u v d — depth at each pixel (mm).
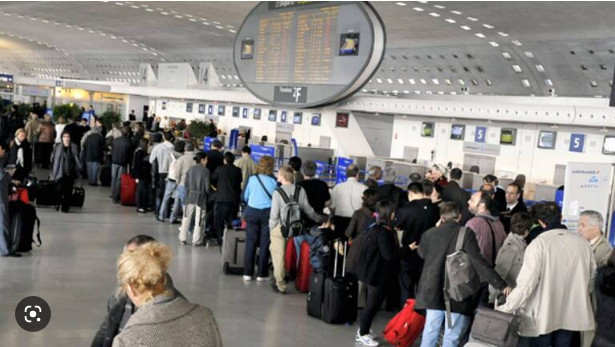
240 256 10266
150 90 29984
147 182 15305
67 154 14477
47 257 10281
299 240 9594
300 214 8883
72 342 6656
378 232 7211
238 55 20391
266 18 19438
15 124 22266
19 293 8195
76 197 14797
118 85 32344
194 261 10891
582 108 14695
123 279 3135
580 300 5961
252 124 24750
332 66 17641
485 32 33500
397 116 20250
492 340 5641
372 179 10055
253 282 9844
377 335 7816
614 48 30484
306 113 21875
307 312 8375
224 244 10242
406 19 33312
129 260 3137
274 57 19250
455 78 44062
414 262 8133
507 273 6406
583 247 5980
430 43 39156
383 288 7309
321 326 7965
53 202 14773
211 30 43688
